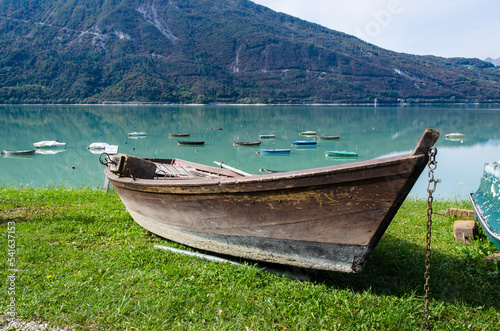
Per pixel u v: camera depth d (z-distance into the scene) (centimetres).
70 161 2156
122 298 409
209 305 402
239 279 453
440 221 704
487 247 529
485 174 676
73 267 482
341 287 447
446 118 5619
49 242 567
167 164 910
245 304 402
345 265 428
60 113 6384
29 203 798
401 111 7500
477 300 417
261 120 5481
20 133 3600
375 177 369
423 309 397
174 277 458
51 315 378
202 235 523
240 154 2552
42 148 2630
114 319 374
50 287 428
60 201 824
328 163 2227
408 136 3591
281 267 496
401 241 602
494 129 4072
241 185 435
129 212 689
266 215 445
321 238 425
